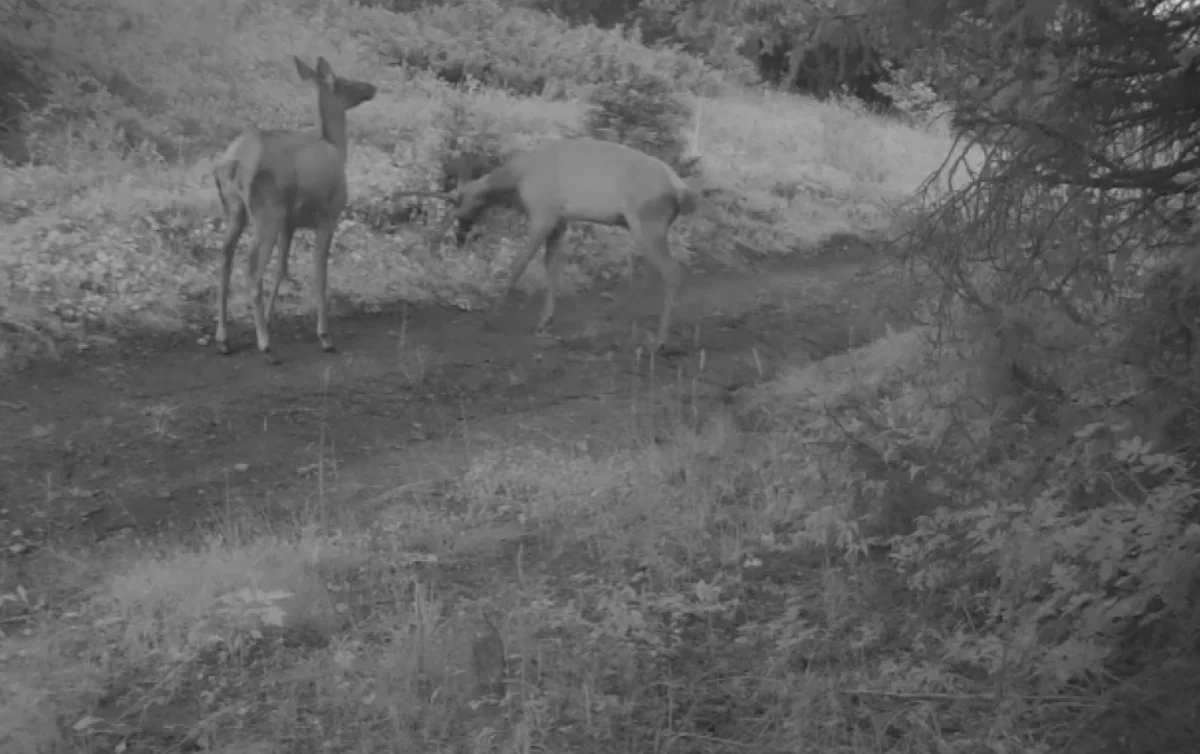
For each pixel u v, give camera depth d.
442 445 8.43
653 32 25.08
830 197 19.83
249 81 17.80
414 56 21.70
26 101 14.21
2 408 8.09
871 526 5.50
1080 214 4.07
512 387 9.94
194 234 11.58
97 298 9.98
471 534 6.55
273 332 10.49
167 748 4.28
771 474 7.27
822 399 8.03
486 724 4.42
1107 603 3.58
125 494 7.14
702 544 6.28
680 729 4.39
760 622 5.34
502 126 17.75
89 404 8.41
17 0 16.08
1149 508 3.67
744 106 24.09
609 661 4.80
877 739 4.11
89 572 6.00
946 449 5.15
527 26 24.55
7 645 5.01
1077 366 4.16
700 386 10.34
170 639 5.10
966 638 4.44
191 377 9.25
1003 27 3.64
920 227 4.49
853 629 5.05
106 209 11.57
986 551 4.37
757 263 15.84
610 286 13.74
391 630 5.14
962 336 4.68
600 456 8.20
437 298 12.09
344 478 7.66
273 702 4.63
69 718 4.45
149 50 17.42
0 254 10.16
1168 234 4.09
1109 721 3.48
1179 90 3.97
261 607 5.36
